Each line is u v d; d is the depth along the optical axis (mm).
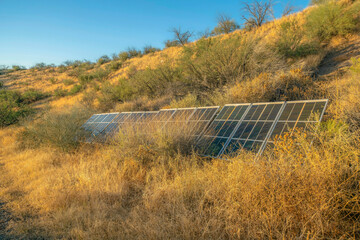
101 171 6211
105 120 11109
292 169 3451
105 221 3836
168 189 4539
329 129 4336
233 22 29594
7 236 3922
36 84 45938
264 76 10219
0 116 20125
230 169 4281
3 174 7629
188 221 3377
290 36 14875
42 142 10438
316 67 12078
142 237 3283
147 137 6949
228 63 13867
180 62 17531
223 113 7004
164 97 16094
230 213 3418
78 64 56781
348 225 2822
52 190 5441
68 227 3912
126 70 34656
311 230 2793
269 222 3041
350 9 14703
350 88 7137
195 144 6359
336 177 3096
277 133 5113
